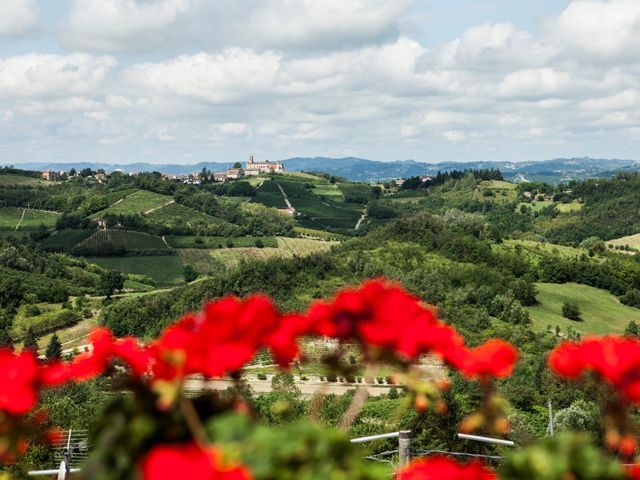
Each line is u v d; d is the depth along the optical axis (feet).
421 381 8.16
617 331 273.54
